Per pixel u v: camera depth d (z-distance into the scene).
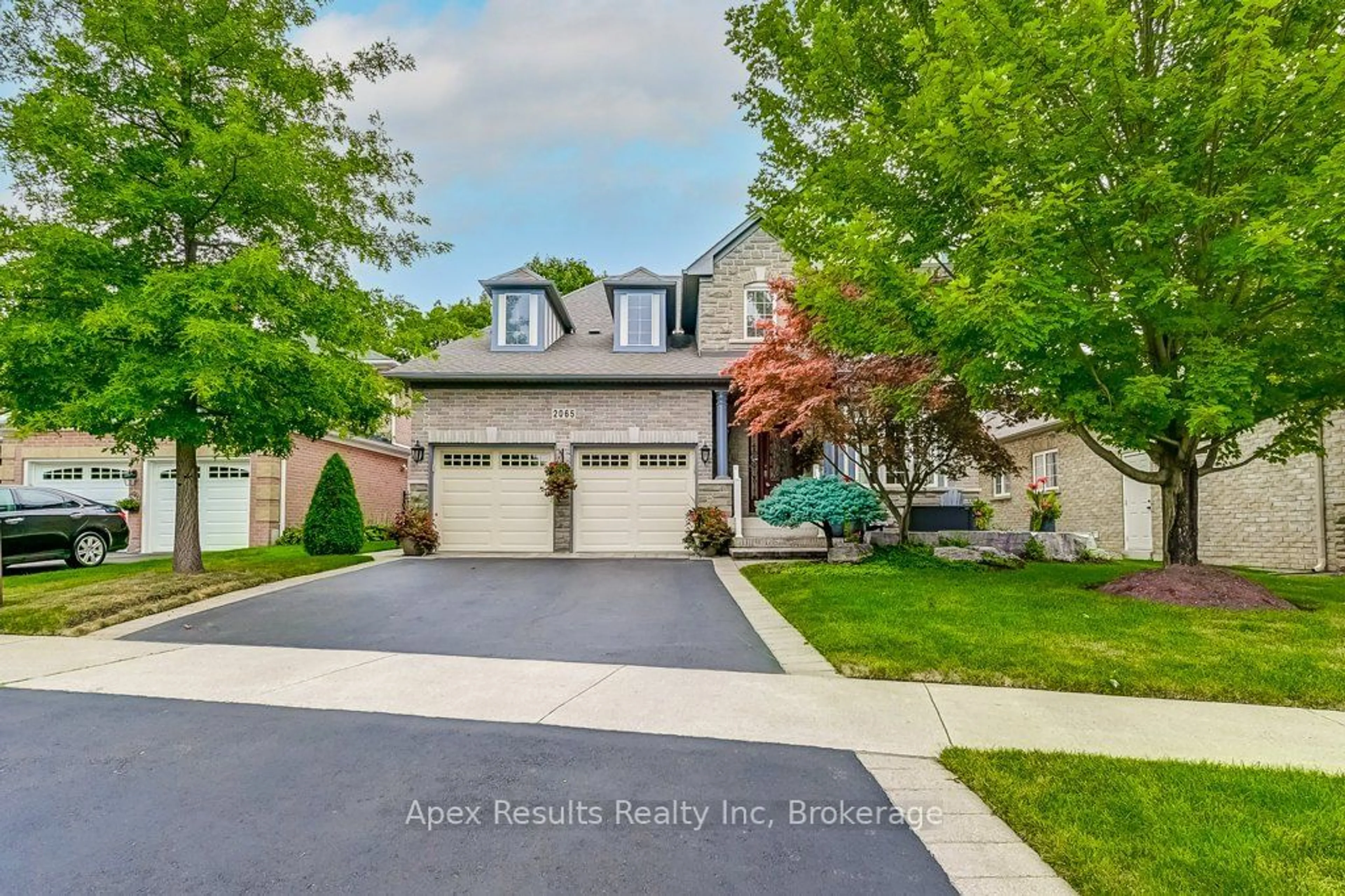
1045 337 6.78
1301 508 10.93
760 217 11.45
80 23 9.58
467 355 15.73
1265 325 7.40
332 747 4.07
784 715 4.62
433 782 3.59
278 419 9.99
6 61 9.38
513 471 14.96
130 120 9.78
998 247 7.09
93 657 6.24
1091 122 7.17
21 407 9.03
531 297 16.08
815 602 8.09
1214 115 6.50
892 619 7.04
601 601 8.89
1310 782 3.51
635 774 3.68
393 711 4.71
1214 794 3.37
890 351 8.52
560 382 14.72
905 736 4.24
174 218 9.99
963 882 2.71
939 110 7.48
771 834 3.07
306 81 10.56
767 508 11.55
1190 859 2.79
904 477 11.55
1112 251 7.60
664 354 16.11
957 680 5.41
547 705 4.82
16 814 3.26
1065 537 12.62
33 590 9.45
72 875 2.75
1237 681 5.18
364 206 11.52
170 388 8.64
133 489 17.59
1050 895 2.63
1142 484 14.00
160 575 10.17
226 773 3.71
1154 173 6.63
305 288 10.05
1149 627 6.57
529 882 2.69
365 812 3.27
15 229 9.26
